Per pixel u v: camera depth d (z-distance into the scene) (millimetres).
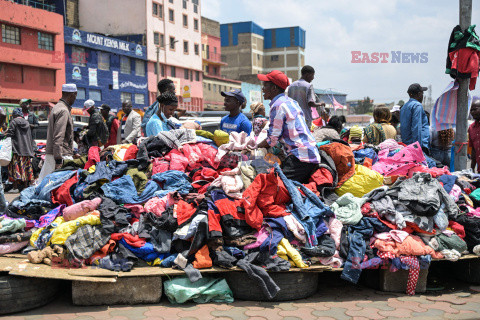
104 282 4426
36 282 4348
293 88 7879
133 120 9094
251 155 5715
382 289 5008
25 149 12016
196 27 64312
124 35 55031
